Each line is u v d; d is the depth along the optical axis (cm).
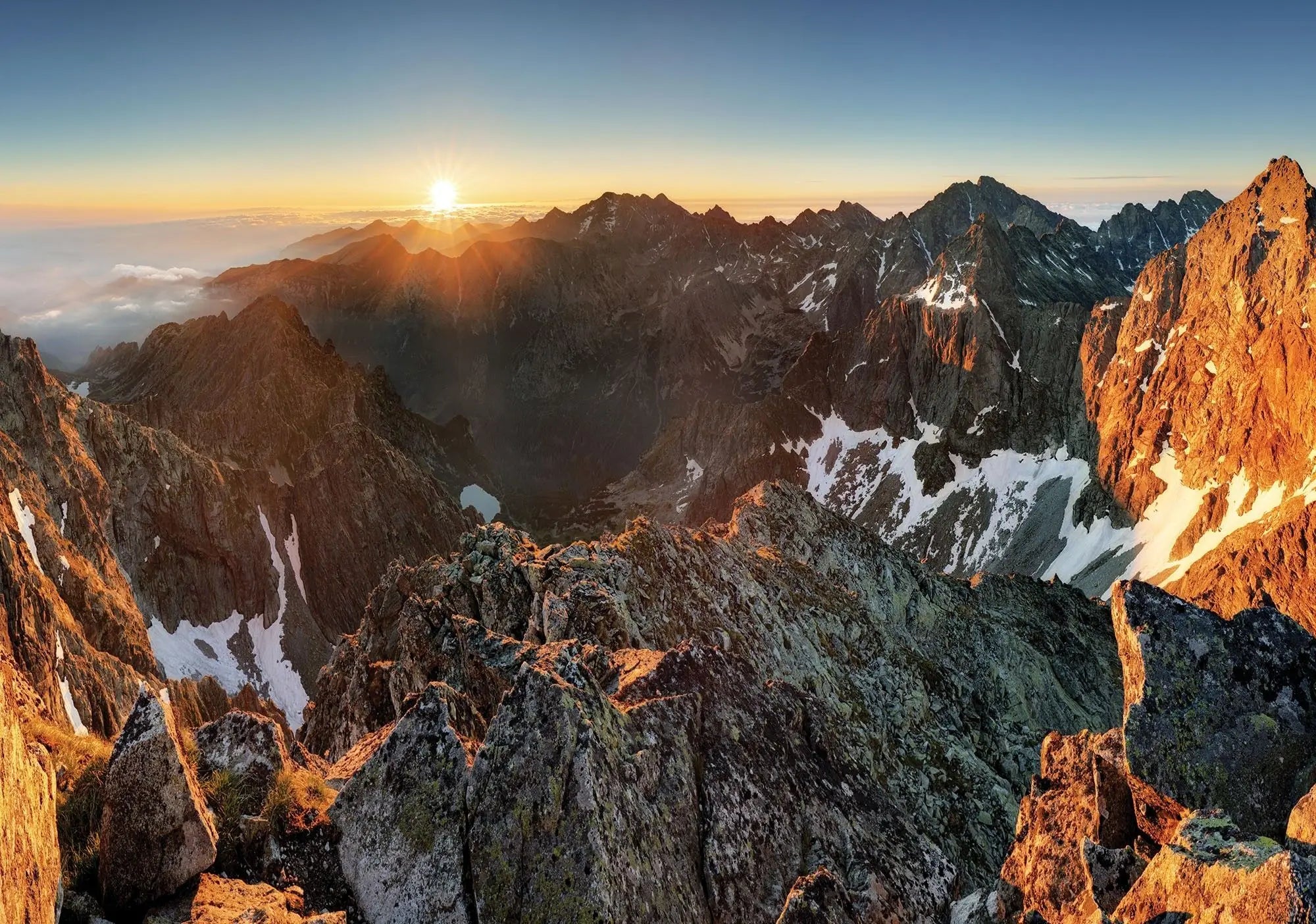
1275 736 1870
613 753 2081
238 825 1855
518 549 5838
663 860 2014
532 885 1812
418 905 1848
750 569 6738
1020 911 2086
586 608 4741
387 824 1950
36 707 2198
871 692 5950
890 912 2131
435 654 4297
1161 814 1927
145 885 1600
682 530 6681
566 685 2112
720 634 5516
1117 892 1788
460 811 1948
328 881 1897
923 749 5462
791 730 2720
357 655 6300
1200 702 1942
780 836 2316
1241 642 1997
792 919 1908
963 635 8438
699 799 2284
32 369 18075
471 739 2303
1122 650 2123
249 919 1578
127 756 1627
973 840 4519
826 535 9406
